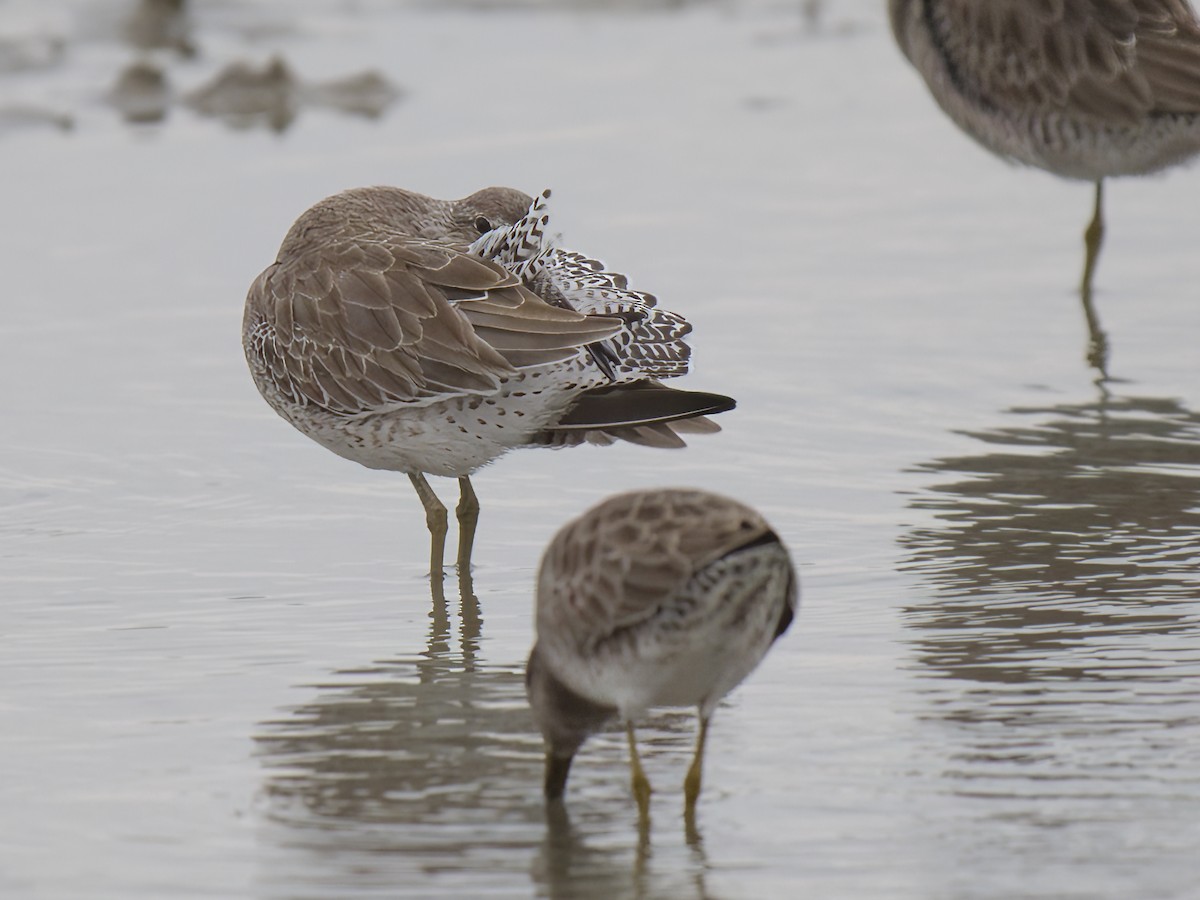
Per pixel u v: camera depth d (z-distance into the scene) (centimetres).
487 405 1222
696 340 1630
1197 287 1775
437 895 831
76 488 1379
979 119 1830
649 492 912
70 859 863
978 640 1098
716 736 988
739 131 2217
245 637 1138
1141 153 1759
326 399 1273
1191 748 952
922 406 1501
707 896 827
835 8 2759
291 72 2353
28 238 1897
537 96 2345
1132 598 1152
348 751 984
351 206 1356
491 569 1252
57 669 1088
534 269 1277
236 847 877
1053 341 1642
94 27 2664
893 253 1861
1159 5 1747
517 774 960
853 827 884
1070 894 815
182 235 1905
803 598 1164
